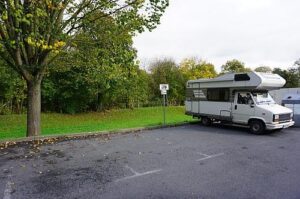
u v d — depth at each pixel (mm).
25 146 9648
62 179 6250
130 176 6484
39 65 10977
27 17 8977
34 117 11359
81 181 6125
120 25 11219
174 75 36312
